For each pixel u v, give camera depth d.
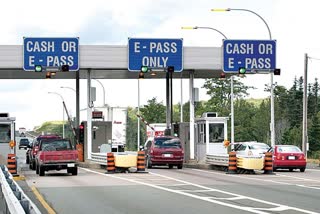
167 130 48.09
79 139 46.91
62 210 16.75
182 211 16.31
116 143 61.19
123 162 34.41
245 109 94.19
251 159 33.03
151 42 43.31
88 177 30.72
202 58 43.81
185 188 23.78
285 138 87.62
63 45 42.62
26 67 42.25
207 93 96.88
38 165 32.44
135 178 29.72
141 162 34.75
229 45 43.97
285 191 22.31
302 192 21.91
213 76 54.38
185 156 46.97
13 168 30.39
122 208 17.12
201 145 44.44
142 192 22.09
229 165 33.94
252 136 91.19
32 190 23.03
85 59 42.97
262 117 91.31
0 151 35.84
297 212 15.98
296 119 109.81
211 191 22.39
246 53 44.00
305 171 37.28
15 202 10.25
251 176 31.44
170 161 39.44
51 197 20.38
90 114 45.22
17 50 42.31
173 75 52.44
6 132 36.06
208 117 43.66
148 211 16.38
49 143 33.03
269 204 17.95
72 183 26.52
